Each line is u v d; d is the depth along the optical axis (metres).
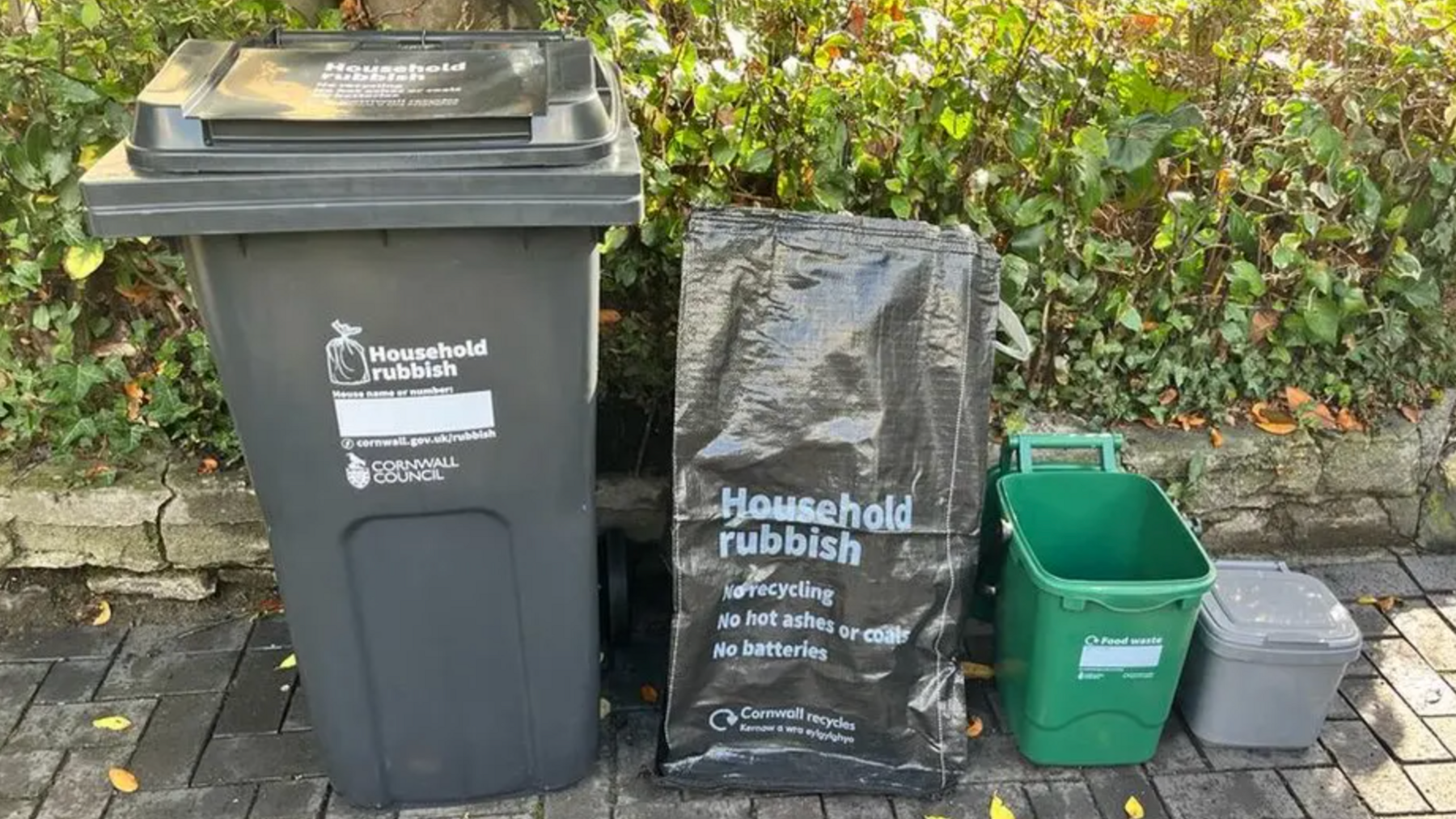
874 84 2.76
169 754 2.73
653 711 2.86
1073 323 3.26
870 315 2.38
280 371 2.06
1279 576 2.86
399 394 2.11
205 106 1.90
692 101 2.76
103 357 3.13
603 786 2.65
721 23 2.82
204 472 3.12
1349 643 2.64
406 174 1.91
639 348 3.07
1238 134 3.21
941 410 2.42
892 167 2.86
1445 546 3.51
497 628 2.39
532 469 2.22
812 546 2.47
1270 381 3.44
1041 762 2.73
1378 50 3.21
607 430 3.26
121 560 3.13
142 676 2.97
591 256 2.07
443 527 2.26
